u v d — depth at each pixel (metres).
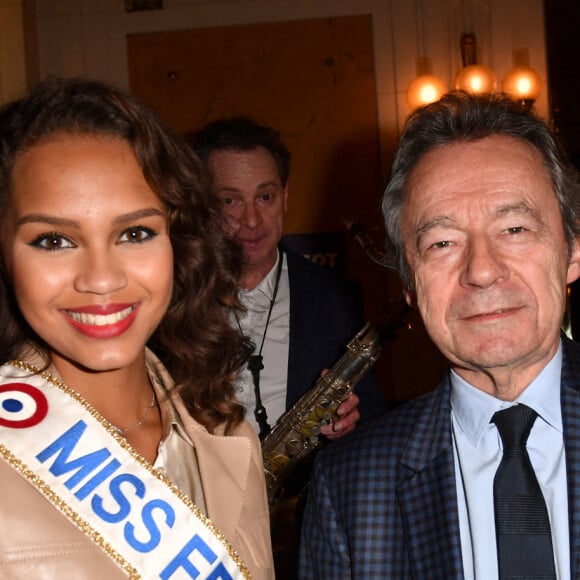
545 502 1.49
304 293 2.89
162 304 1.43
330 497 1.71
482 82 4.47
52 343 1.39
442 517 1.58
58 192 1.33
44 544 1.36
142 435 1.57
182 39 4.74
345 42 4.72
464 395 1.61
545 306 1.50
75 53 4.74
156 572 1.43
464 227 1.51
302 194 4.76
